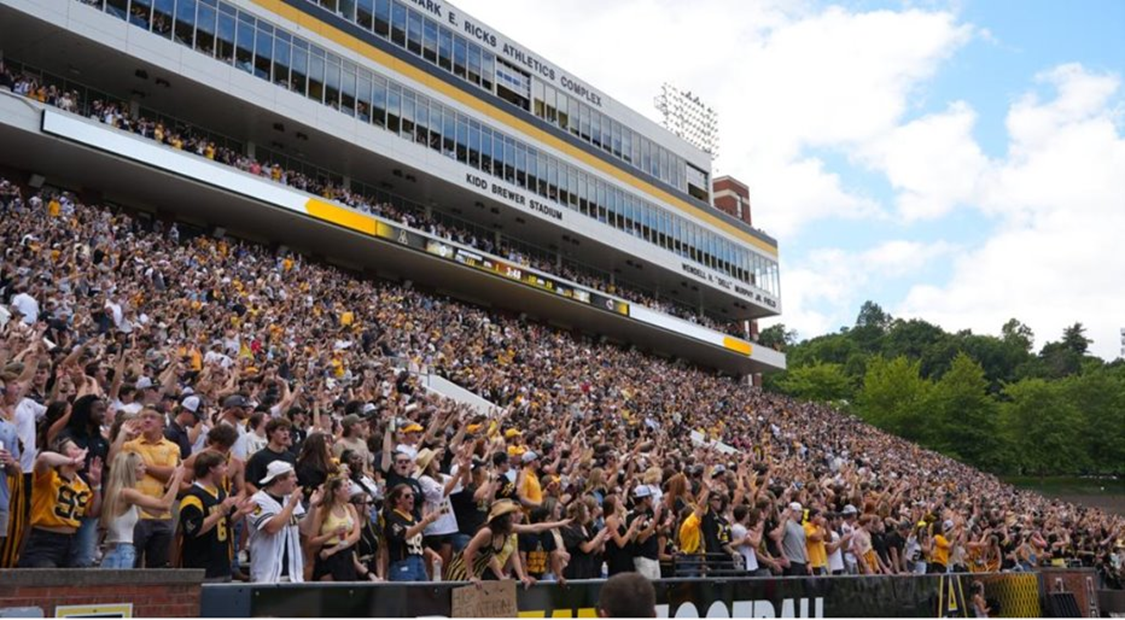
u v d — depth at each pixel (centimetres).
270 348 2592
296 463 970
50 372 1209
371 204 4838
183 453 1038
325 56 4472
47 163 3588
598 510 1255
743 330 8269
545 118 5972
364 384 2234
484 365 3866
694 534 1273
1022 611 1866
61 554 780
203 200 4025
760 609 1235
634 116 6794
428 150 4950
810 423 6112
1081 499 8231
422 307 4375
